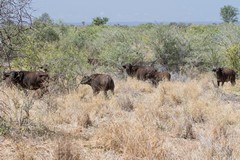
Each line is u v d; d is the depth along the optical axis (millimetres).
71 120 12125
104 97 16938
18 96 14258
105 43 33656
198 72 28297
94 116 12898
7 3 9141
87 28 53469
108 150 9023
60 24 43906
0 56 10039
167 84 20484
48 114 12141
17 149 8453
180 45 29938
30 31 10305
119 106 14914
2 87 15156
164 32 30188
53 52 18812
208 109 13984
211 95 17953
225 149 8578
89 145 9281
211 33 32969
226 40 29375
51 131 10211
